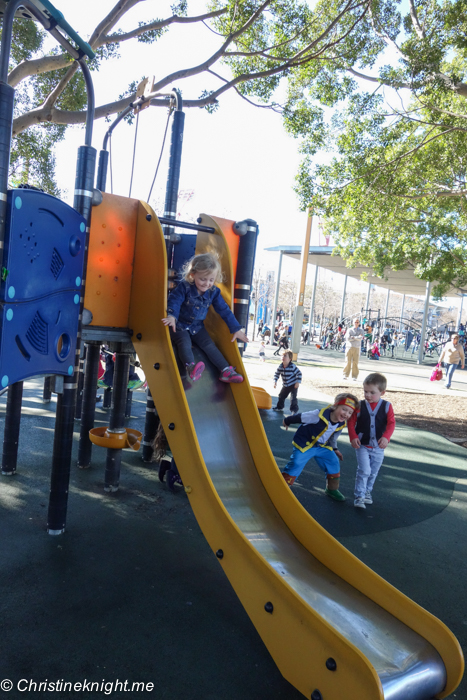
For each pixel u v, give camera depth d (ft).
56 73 34.42
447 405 38.75
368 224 40.73
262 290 200.34
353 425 15.53
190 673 7.55
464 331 126.72
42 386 29.73
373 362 77.46
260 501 10.66
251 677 7.62
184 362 12.20
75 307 11.12
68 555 10.67
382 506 16.01
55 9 9.52
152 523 12.74
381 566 11.73
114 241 12.55
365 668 6.11
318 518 14.33
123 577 10.05
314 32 31.68
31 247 9.09
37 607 8.74
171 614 8.99
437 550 12.99
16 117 26.96
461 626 9.52
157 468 17.37
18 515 12.35
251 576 8.03
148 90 17.63
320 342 116.67
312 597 8.21
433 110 32.27
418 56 28.45
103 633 8.24
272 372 47.47
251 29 31.27
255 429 11.86
